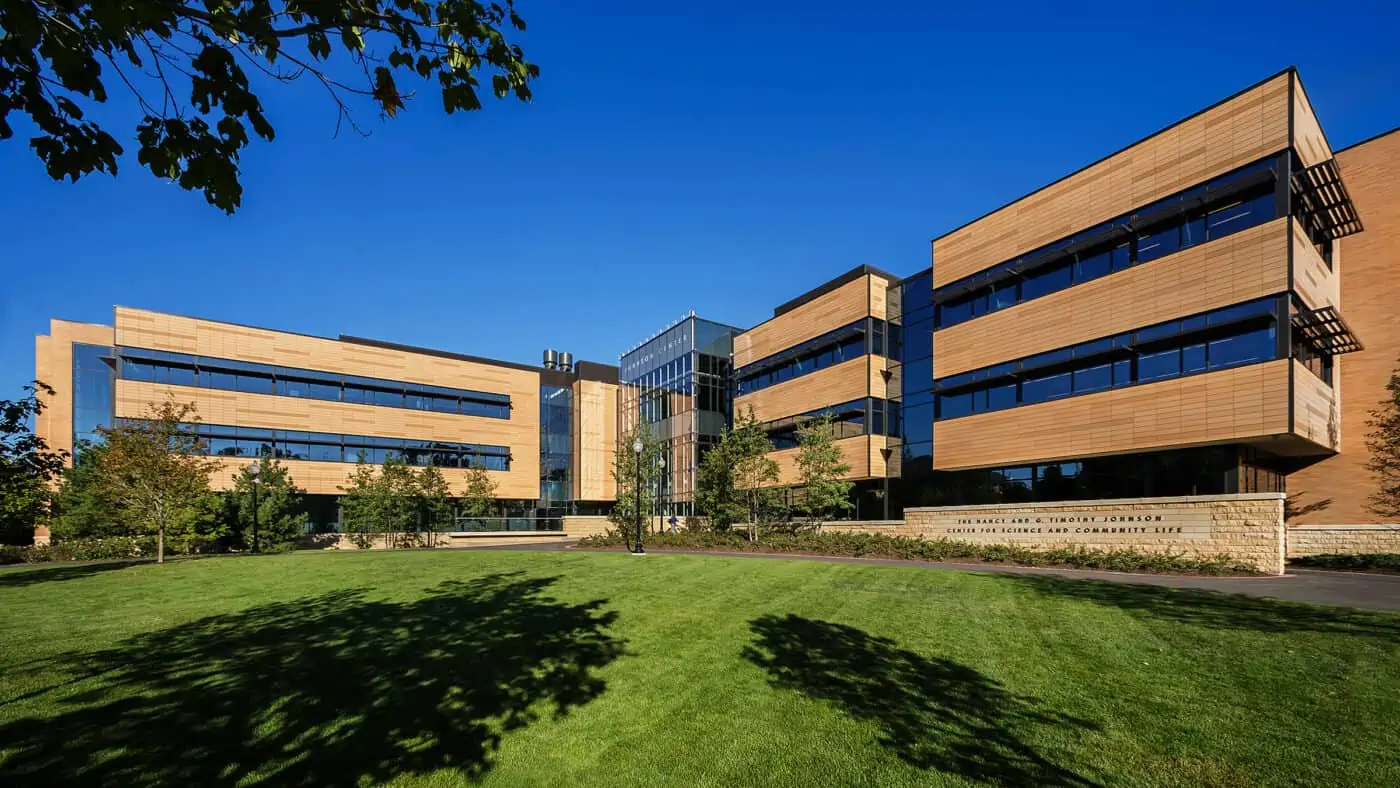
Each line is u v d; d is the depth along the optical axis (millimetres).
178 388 38312
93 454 26516
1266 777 4562
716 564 17969
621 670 7297
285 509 35438
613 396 57844
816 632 9133
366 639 8594
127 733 5238
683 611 10703
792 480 35562
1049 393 24391
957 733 5398
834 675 7074
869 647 8281
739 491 31797
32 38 2723
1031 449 24562
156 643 8359
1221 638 8391
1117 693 6359
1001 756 4934
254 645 8258
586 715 5891
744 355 41094
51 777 4422
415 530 40938
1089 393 22766
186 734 5277
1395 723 5461
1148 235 21781
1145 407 20953
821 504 28953
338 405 44062
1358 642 8078
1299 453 22328
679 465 42594
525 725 5641
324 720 5684
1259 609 10398
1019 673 7094
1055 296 24297
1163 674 6941
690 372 42156
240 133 3295
